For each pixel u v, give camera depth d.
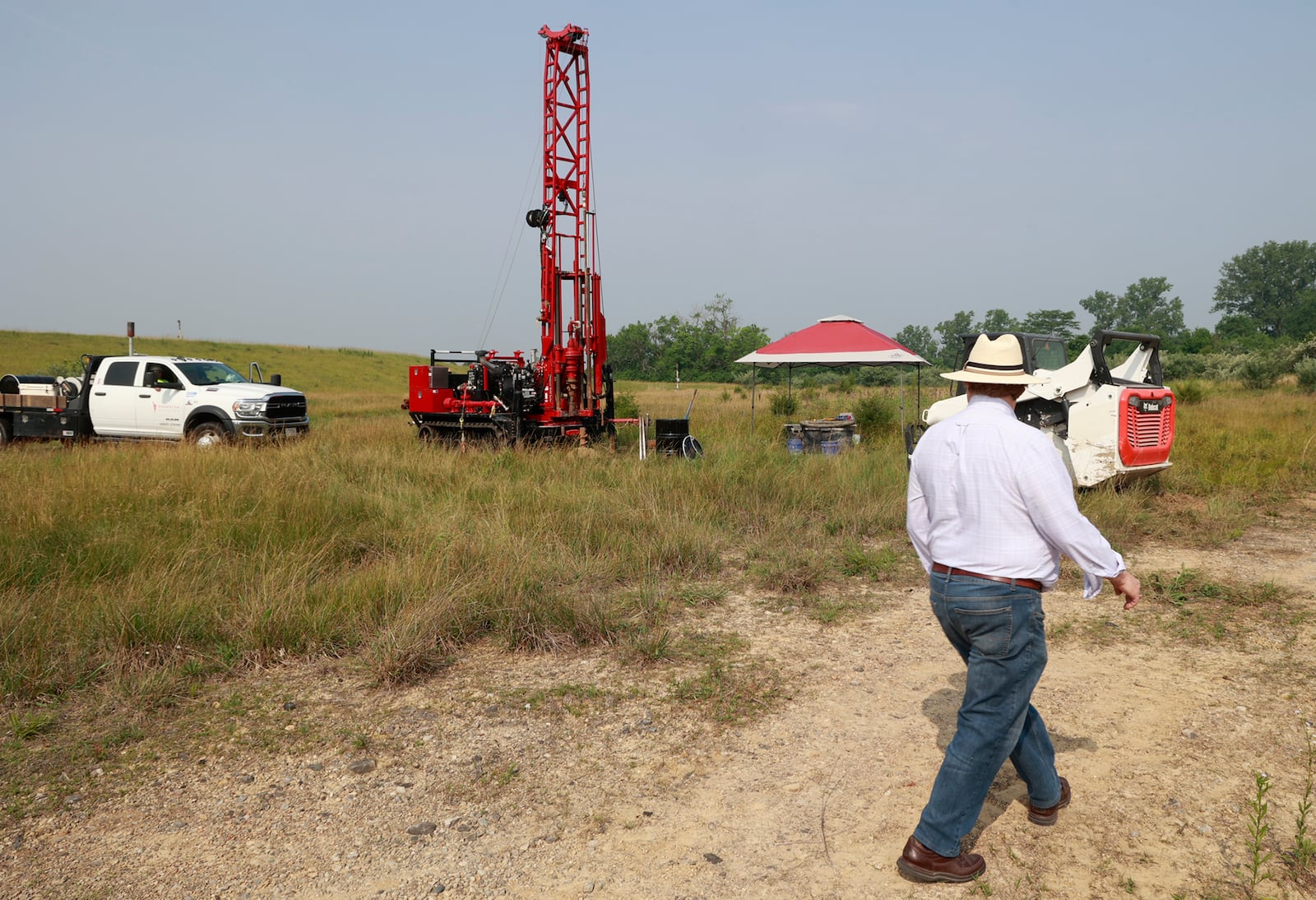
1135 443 9.45
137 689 4.48
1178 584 6.29
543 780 3.66
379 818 3.37
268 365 78.38
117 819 3.36
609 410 15.20
